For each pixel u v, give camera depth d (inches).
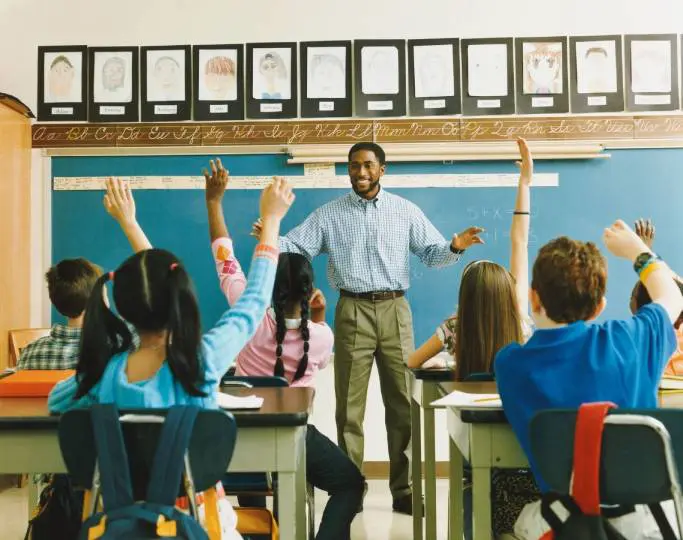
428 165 153.7
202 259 154.3
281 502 60.3
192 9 155.4
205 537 48.5
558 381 54.8
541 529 55.9
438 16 154.4
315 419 155.8
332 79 153.7
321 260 153.6
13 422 58.5
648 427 47.8
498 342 81.4
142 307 53.8
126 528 47.1
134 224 75.6
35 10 156.6
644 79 153.2
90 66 155.4
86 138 154.8
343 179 153.4
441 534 113.6
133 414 50.1
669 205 152.9
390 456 127.2
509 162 153.6
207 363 54.9
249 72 154.3
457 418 68.7
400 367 126.0
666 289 58.2
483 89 153.2
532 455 53.0
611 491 48.8
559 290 56.7
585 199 153.3
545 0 154.3
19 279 148.7
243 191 154.0
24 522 121.7
